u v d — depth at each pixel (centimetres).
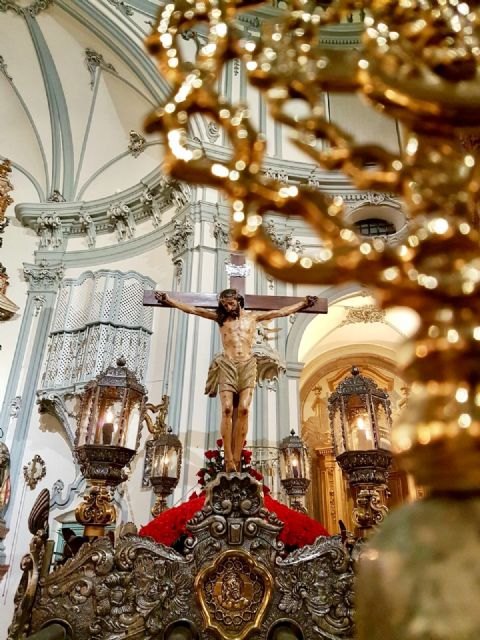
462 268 74
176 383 749
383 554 69
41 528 239
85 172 1205
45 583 230
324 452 1235
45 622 223
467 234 75
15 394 972
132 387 366
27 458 916
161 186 1007
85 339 955
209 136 939
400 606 63
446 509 69
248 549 233
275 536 237
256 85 95
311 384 1319
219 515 238
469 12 100
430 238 76
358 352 1323
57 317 1035
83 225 1129
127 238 1091
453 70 92
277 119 93
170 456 593
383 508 271
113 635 221
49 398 921
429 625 60
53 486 879
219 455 390
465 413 67
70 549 366
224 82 1029
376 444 294
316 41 104
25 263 1101
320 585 228
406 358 77
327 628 221
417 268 76
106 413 351
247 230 83
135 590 229
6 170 970
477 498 70
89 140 1201
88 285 1033
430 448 68
